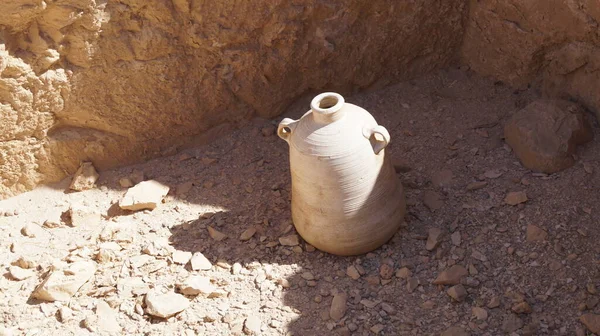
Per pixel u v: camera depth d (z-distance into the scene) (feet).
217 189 8.64
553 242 7.59
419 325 7.07
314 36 8.93
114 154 8.87
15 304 7.42
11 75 7.72
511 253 7.57
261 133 9.26
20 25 7.54
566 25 8.51
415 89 9.62
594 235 7.57
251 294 7.48
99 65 8.18
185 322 7.23
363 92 9.67
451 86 9.61
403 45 9.43
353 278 7.54
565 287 7.22
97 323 7.23
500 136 8.82
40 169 8.60
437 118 9.19
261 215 8.29
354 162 7.20
